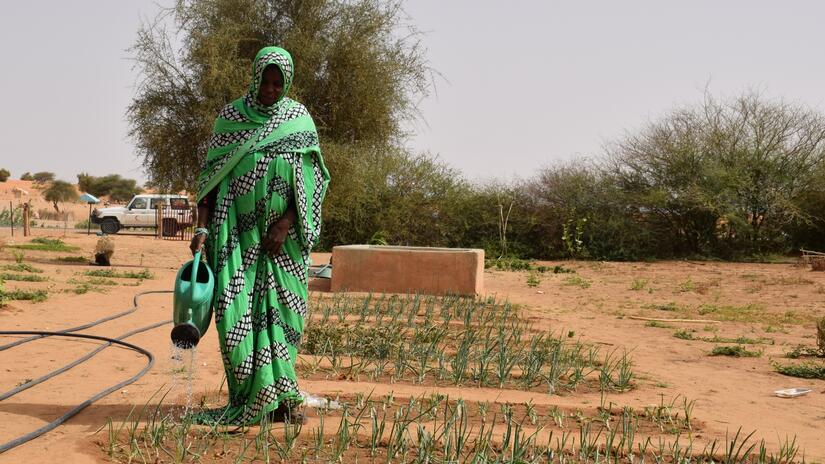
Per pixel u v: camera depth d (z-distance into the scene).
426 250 15.14
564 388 6.82
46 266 17.48
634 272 25.27
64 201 72.19
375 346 7.97
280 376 4.88
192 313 4.73
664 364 8.64
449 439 4.43
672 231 32.72
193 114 20.39
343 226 30.73
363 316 10.20
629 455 4.71
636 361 8.70
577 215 31.97
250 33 21.47
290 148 4.95
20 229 38.16
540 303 15.10
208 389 5.95
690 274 24.50
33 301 11.02
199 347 8.12
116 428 4.77
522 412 5.77
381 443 4.74
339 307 11.63
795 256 33.25
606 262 30.48
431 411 5.51
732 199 32.25
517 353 8.10
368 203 30.62
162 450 4.38
